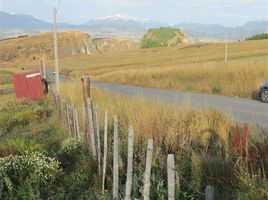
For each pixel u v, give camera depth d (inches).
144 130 344.2
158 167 272.8
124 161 311.9
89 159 335.9
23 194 278.8
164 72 1525.6
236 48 4170.8
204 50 4475.9
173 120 370.6
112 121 433.4
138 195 246.4
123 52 6358.3
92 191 281.3
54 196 276.2
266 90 752.3
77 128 414.3
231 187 235.9
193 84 1143.6
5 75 4717.0
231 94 907.4
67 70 4237.2
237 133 281.4
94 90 970.1
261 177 237.3
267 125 402.9
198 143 315.9
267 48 3774.6
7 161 332.8
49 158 342.0
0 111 978.7
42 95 1339.8
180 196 229.0
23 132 607.5
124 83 1701.5
